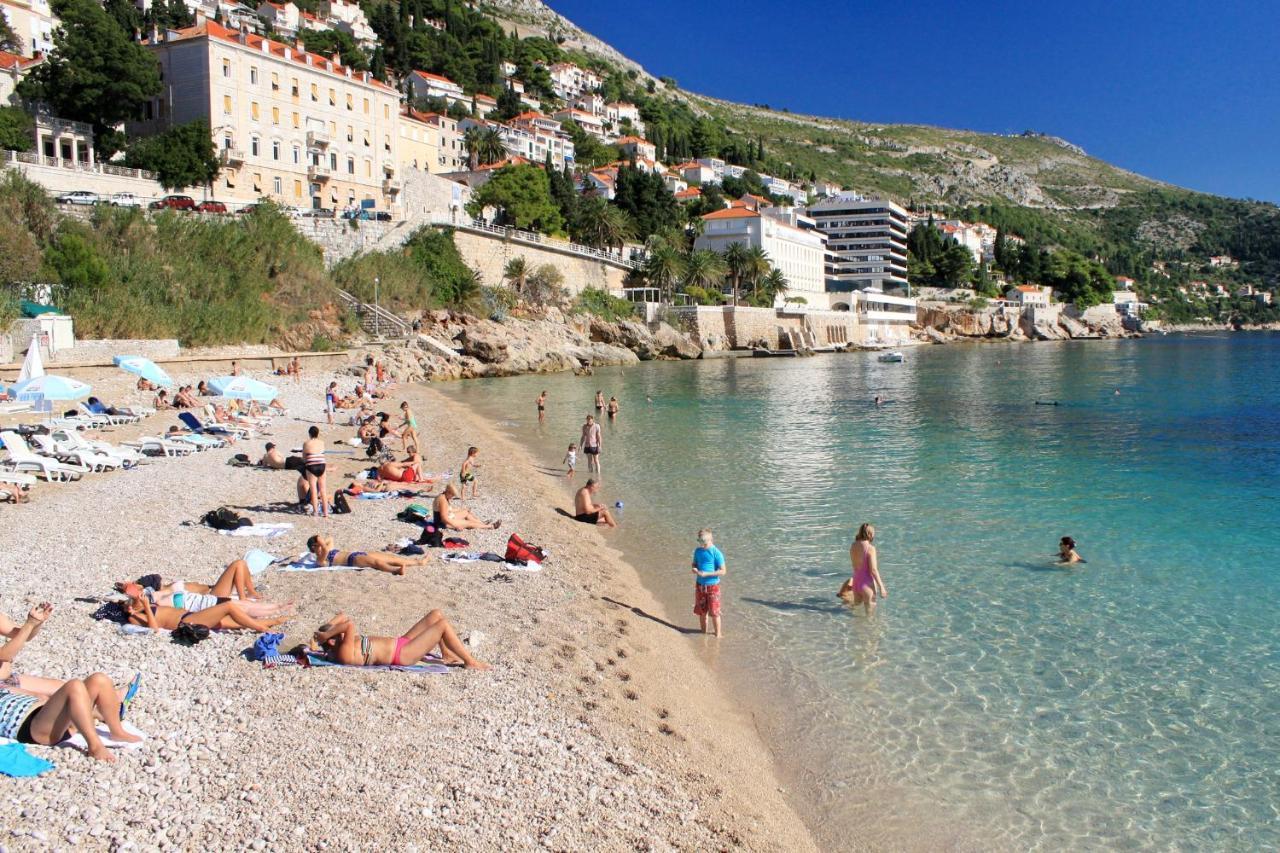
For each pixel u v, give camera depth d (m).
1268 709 11.65
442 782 8.31
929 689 12.23
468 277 85.25
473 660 11.38
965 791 9.62
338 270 74.62
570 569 16.80
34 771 7.77
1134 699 11.95
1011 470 29.91
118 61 65.25
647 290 116.12
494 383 67.44
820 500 24.80
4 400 31.86
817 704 11.73
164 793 7.64
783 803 9.24
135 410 33.38
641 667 12.36
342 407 42.88
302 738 8.92
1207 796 9.59
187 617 11.52
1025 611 15.46
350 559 15.63
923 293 189.75
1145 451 34.62
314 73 82.88
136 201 61.31
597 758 9.30
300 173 81.88
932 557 18.89
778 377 78.38
